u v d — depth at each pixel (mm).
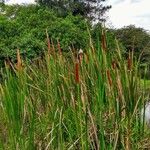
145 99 3682
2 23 15781
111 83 3539
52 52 4043
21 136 3406
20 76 3617
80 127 3387
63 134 3604
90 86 3703
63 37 14969
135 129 3586
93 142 3406
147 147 3523
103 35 3781
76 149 3539
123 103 3523
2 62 14242
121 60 3748
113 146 3404
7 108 3416
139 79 3740
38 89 3803
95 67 3672
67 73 3805
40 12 16781
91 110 3545
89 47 3771
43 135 3586
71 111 3633
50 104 3707
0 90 3699
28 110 3492
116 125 3434
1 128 3609
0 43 14758
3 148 3451
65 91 3719
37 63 4535
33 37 14992
